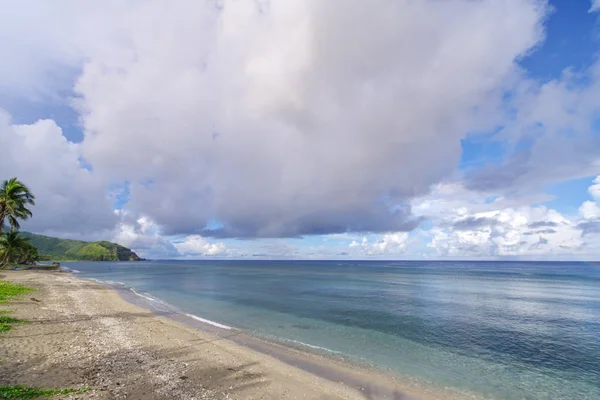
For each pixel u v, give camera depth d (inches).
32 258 4035.4
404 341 821.9
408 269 6112.2
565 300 1720.0
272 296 1692.9
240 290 1980.8
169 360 552.1
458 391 522.6
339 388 493.7
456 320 1106.7
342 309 1283.2
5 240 2960.1
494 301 1641.2
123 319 885.8
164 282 2561.5
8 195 2234.3
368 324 1007.6
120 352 569.3
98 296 1371.8
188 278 3117.6
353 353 700.0
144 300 1398.9
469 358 701.3
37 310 880.9
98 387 410.3
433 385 540.4
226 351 642.8
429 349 757.9
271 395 444.5
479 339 864.3
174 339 703.1
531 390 543.2
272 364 579.8
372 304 1438.2
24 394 365.1
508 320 1139.3
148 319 925.2
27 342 567.8
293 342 769.6
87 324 772.0
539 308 1429.6
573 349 789.2
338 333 882.8
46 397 366.6
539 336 912.3
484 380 579.5
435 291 2074.3
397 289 2172.7
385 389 505.7
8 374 421.1
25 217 2479.1
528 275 4325.8
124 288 1920.5
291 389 472.4
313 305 1382.9
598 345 826.2
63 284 1788.9
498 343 829.8
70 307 995.3
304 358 639.8
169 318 986.7
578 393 535.5
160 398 396.8
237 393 440.5
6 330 630.5
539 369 644.7
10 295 1098.1
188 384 453.4
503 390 540.1
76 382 418.6
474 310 1334.9
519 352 756.0
